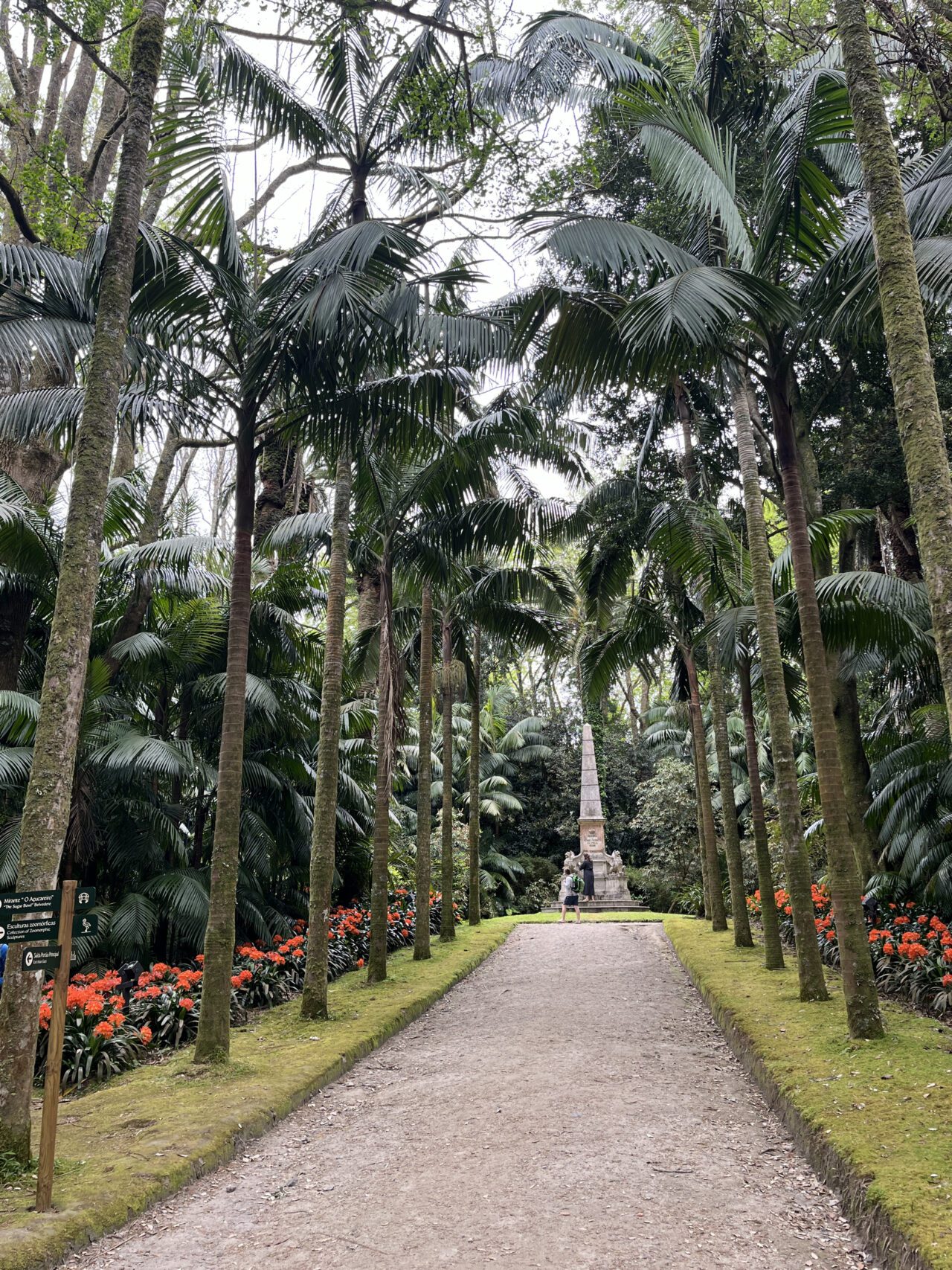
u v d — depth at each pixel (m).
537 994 9.69
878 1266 3.18
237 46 7.16
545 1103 5.47
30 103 12.46
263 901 11.06
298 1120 5.41
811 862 15.09
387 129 8.01
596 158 11.51
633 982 10.18
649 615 13.22
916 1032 6.15
